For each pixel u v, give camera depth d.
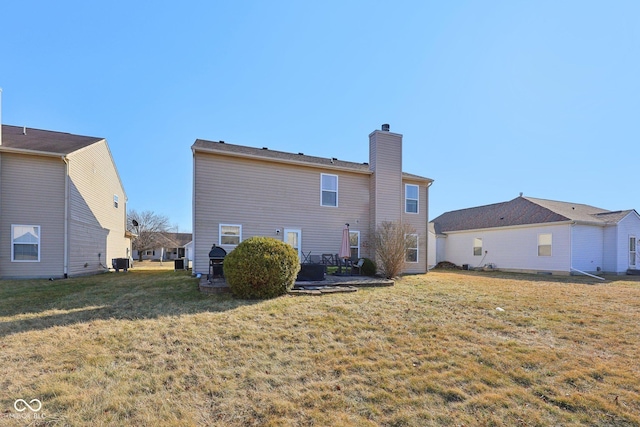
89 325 4.80
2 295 7.29
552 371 3.43
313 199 12.63
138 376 3.23
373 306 6.10
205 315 5.34
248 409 2.69
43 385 2.99
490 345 4.16
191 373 3.32
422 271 14.54
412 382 3.17
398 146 13.83
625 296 7.72
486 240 19.84
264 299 6.62
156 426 2.44
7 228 11.02
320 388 3.04
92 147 14.14
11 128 14.57
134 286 8.52
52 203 11.62
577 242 15.91
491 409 2.71
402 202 14.20
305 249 12.38
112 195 17.22
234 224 11.30
